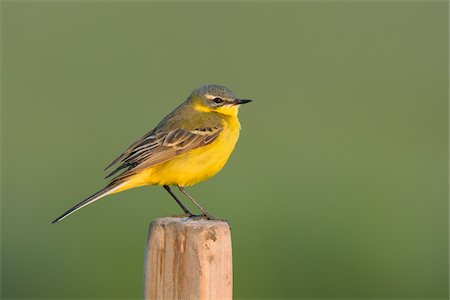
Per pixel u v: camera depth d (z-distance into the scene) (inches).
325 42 901.2
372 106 772.0
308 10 977.5
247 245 548.7
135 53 848.9
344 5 975.6
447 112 773.3
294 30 901.2
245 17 944.9
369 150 683.4
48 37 863.7
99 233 555.5
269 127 724.0
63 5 926.4
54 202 591.2
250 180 617.0
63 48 853.8
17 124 708.0
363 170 645.9
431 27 937.5
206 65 832.9
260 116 744.3
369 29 936.9
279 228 565.3
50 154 659.4
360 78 818.2
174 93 765.9
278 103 766.5
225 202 583.2
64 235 553.6
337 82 813.2
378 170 653.3
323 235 563.2
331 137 714.8
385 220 585.0
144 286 285.1
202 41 890.1
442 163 670.5
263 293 521.0
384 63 860.0
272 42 890.7
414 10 967.0
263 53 873.5
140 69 813.9
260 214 573.0
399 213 591.5
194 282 274.8
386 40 906.7
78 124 708.7
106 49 854.5
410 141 705.6
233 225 561.6
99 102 748.0
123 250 539.5
